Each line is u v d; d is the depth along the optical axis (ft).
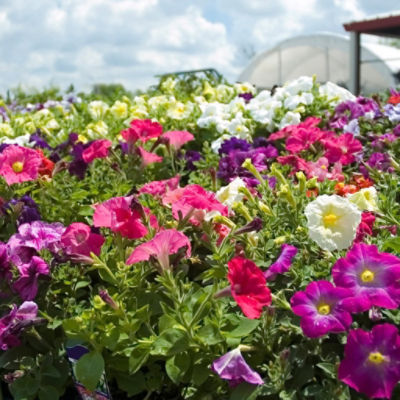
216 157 4.81
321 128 5.50
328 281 2.30
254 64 30.01
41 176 3.86
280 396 2.08
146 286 2.72
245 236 2.64
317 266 2.49
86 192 3.69
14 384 2.50
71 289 2.76
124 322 2.35
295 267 2.50
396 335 2.01
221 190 3.02
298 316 2.30
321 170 3.53
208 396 2.28
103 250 2.84
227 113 5.80
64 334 2.65
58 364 2.63
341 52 27.20
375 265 2.17
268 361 2.31
